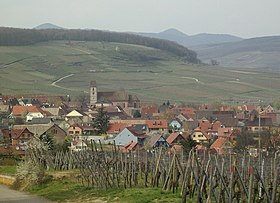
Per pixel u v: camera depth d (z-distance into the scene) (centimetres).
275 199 3038
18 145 9600
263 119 14525
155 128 14688
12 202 4688
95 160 5103
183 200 3444
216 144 9638
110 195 4347
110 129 14100
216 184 3441
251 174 2991
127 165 4841
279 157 4247
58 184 5422
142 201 3784
